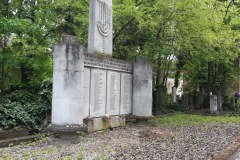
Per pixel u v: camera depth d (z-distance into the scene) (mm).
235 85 34938
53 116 10758
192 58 24609
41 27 18672
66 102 10633
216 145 11102
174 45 19359
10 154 8742
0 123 12766
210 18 19062
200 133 13758
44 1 18359
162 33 19156
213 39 19875
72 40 10766
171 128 14844
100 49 13469
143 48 19391
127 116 15547
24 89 17328
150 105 16156
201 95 31953
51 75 17953
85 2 17641
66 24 19375
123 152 9211
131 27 18750
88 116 12359
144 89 15922
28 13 18844
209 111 27078
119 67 14703
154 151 9539
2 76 19141
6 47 17109
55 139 10648
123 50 19375
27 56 17328
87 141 10750
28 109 14227
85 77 12102
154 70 23094
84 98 12039
